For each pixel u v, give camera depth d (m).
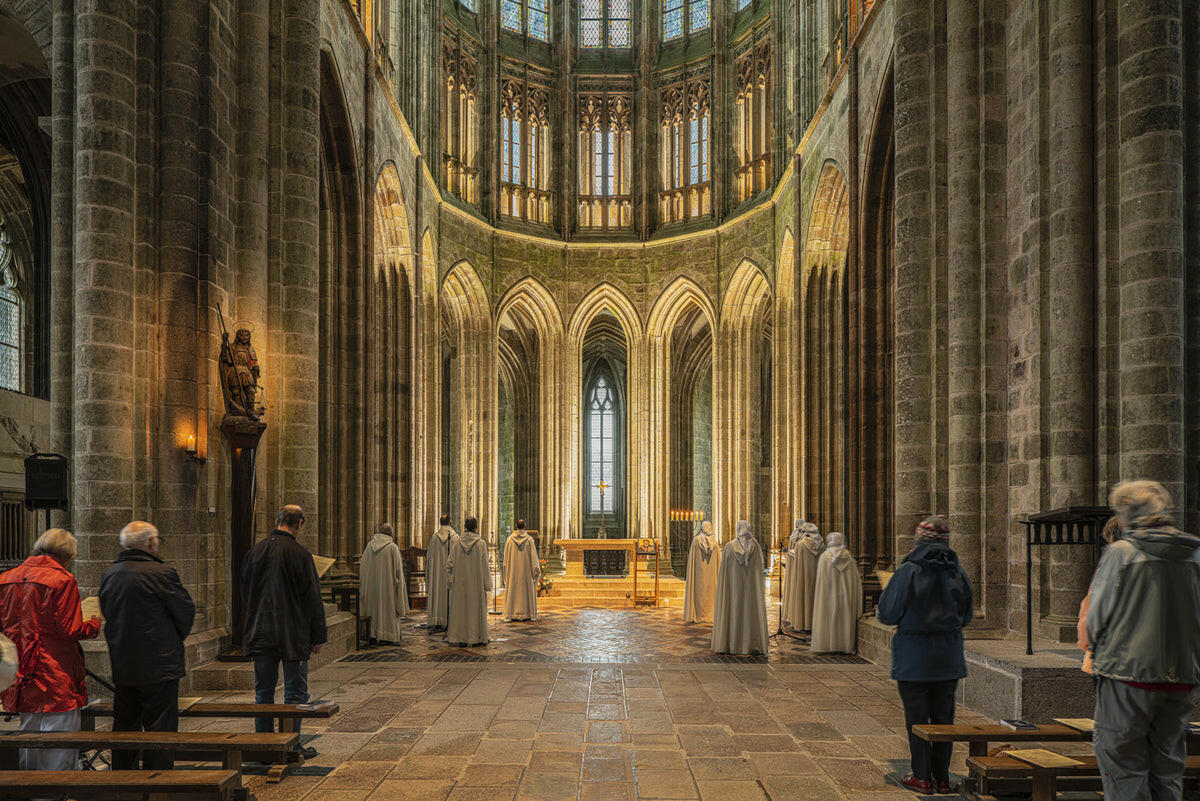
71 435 11.71
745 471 31.23
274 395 13.97
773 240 29.00
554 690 11.58
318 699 10.92
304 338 14.11
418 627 18.75
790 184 26.89
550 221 33.34
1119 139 10.75
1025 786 7.09
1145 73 10.40
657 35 33.72
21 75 17.78
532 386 37.84
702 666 13.56
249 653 7.99
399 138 24.36
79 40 11.38
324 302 19.50
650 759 8.31
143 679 6.78
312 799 7.15
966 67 13.16
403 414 25.78
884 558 19.48
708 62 32.50
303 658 8.08
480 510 30.86
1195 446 10.48
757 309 31.52
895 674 7.46
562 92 33.34
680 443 41.56
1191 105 10.67
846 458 20.22
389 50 24.31
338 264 19.89
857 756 8.45
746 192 31.53
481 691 11.48
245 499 11.80
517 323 36.78
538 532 31.64
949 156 13.38
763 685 11.98
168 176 11.84
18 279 24.69
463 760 8.26
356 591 15.96
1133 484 5.75
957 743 9.09
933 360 13.97
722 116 31.88
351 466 19.78
